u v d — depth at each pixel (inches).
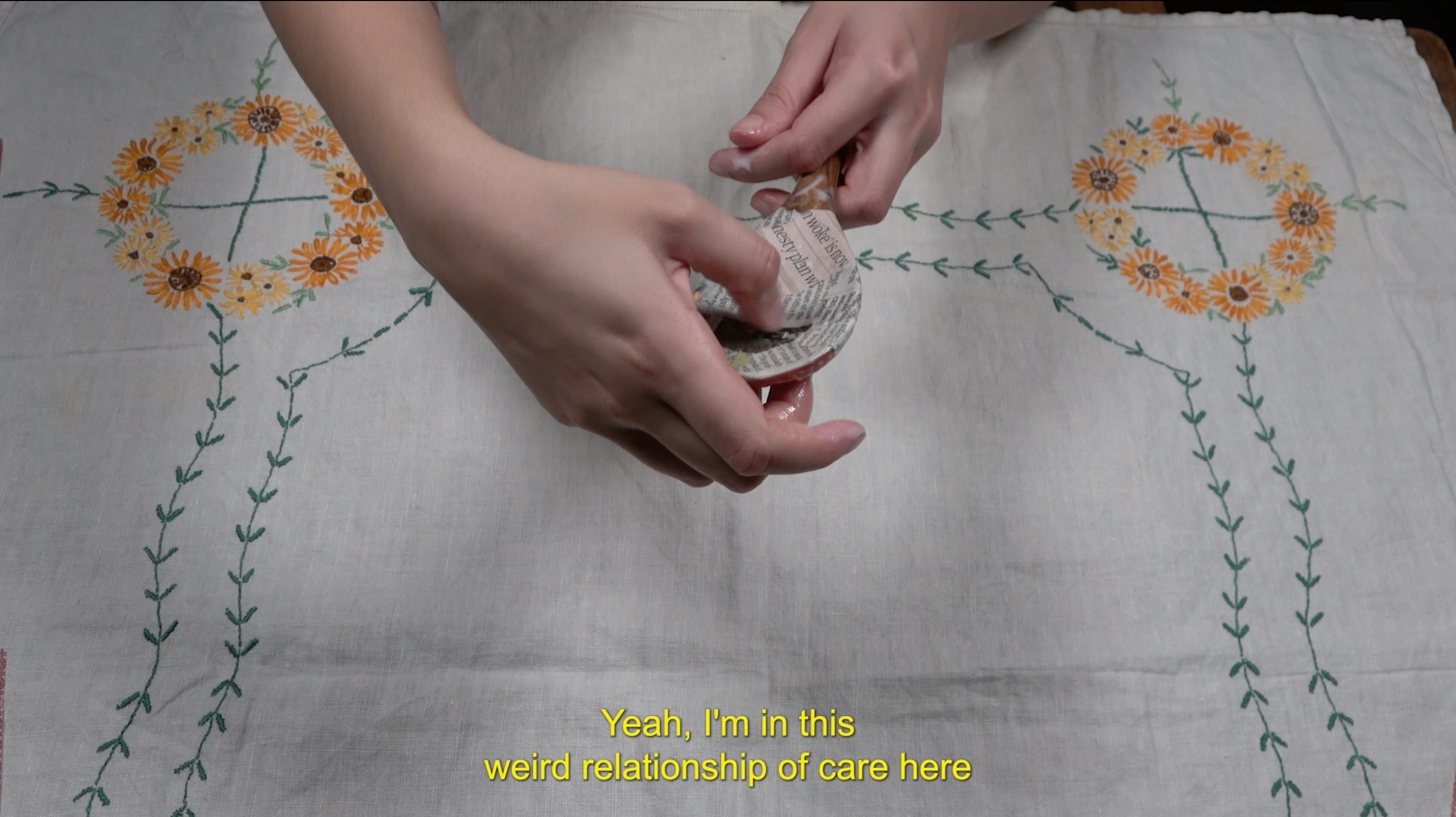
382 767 23.3
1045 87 32.5
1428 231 30.9
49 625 23.7
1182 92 32.8
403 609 24.5
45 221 28.0
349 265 28.3
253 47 31.2
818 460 18.6
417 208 17.7
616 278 16.9
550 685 24.2
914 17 24.1
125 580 24.3
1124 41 33.6
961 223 30.2
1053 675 25.0
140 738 23.0
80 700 23.2
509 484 26.0
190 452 25.7
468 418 26.7
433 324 27.7
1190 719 24.8
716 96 31.6
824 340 19.9
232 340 27.0
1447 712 25.1
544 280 17.3
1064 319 29.0
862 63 22.6
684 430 18.7
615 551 25.5
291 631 24.2
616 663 24.5
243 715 23.4
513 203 17.2
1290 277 30.0
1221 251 30.4
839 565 25.8
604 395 18.6
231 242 28.3
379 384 26.9
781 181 30.2
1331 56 33.8
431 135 17.5
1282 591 26.1
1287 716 24.9
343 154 30.0
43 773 22.6
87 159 29.0
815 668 24.7
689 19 32.8
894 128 23.7
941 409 27.6
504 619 24.6
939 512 26.4
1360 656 25.5
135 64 30.5
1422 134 32.5
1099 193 31.0
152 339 26.8
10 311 26.7
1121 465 27.2
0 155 28.6
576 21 32.3
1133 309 29.3
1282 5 39.8
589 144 30.6
